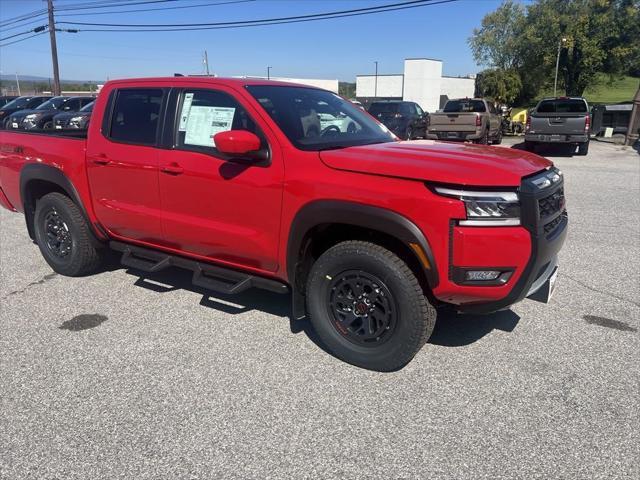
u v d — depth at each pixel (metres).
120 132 4.36
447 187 2.95
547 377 3.36
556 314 4.32
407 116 18.03
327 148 3.54
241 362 3.55
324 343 3.63
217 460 2.62
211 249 3.96
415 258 3.22
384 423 2.90
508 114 29.00
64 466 2.58
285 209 3.46
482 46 53.16
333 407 3.05
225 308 4.45
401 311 3.21
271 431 2.84
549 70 46.81
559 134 16.83
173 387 3.25
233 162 3.65
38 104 24.27
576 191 10.01
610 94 59.44
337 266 3.38
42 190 5.30
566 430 2.83
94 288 4.89
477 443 2.74
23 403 3.09
